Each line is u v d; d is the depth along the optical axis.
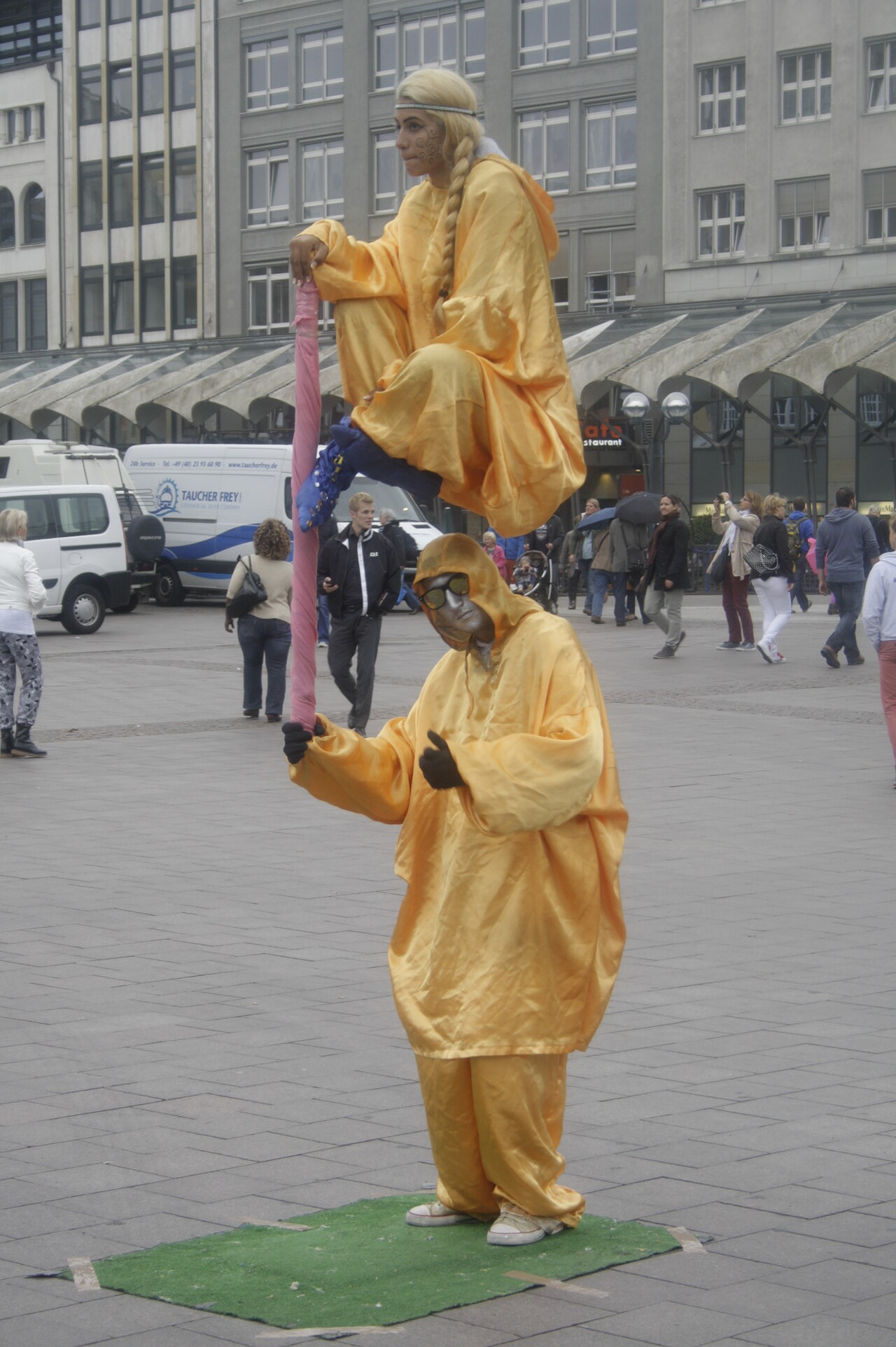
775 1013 7.25
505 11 54.66
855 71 48.34
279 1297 4.32
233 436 56.59
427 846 4.73
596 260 53.66
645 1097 6.14
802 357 42.62
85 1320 4.21
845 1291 4.41
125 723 18.03
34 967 8.07
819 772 14.30
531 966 4.54
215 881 10.13
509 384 4.25
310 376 4.39
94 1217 5.00
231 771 14.77
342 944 8.55
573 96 53.62
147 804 13.03
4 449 36.38
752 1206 5.06
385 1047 6.79
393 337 4.47
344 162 58.81
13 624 15.55
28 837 11.61
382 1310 4.23
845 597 22.53
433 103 4.36
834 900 9.55
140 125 63.94
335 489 4.37
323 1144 5.66
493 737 4.56
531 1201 4.69
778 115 49.91
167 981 7.81
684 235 51.72
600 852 4.62
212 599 41.78
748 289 50.53
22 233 68.31
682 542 23.84
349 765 4.62
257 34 60.69
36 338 68.62
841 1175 5.34
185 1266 4.55
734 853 10.94
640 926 8.91
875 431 46.59
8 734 15.67
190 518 38.19
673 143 51.66
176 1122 5.87
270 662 18.00
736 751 15.53
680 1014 7.25
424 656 25.20
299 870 10.49
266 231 61.00
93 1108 6.02
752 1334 4.12
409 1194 5.19
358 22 57.84
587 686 4.56
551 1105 4.72
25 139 67.94
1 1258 4.68
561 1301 4.31
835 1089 6.23
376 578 16.16
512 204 4.32
